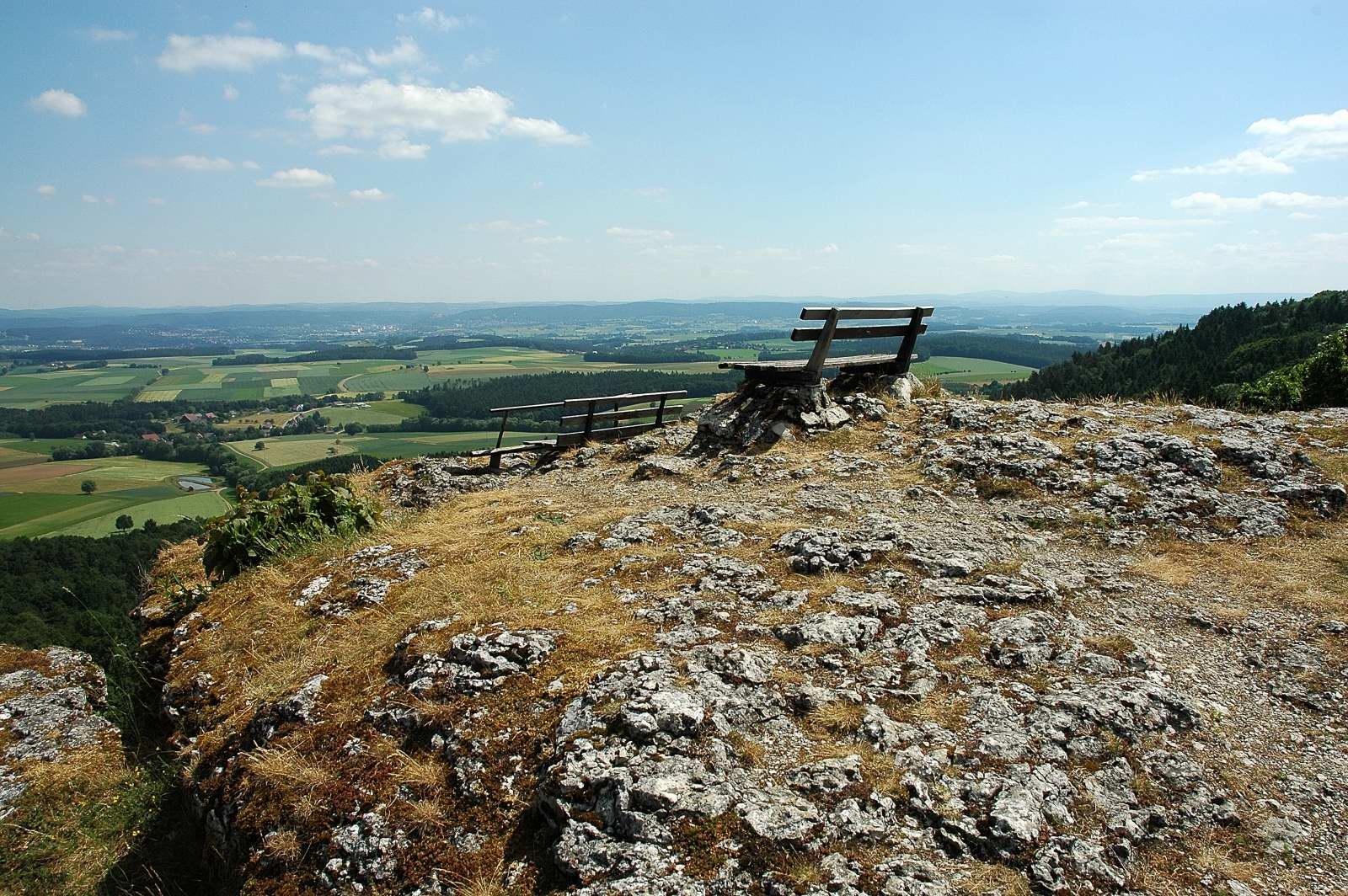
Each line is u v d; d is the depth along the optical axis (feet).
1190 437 32.60
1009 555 24.80
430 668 19.39
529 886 13.76
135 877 19.15
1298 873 13.06
